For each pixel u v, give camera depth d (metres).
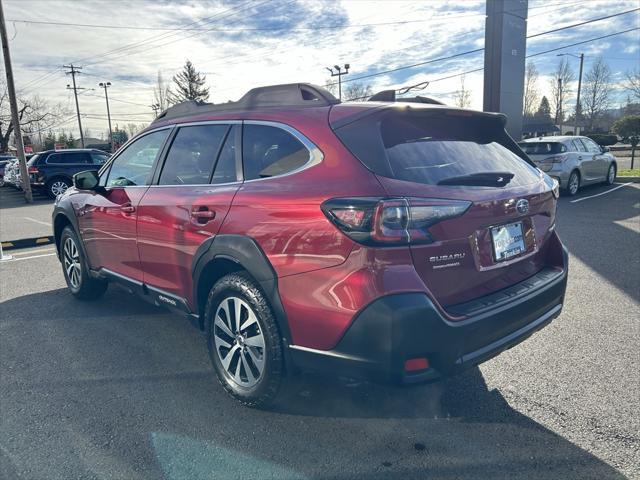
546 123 71.88
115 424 2.82
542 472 2.36
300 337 2.53
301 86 2.94
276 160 2.80
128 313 4.72
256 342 2.77
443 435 2.68
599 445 2.56
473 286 2.52
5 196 20.88
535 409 2.91
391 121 2.61
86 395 3.16
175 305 3.49
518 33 16.42
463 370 2.38
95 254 4.47
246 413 2.93
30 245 8.45
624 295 4.87
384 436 2.69
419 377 2.25
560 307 3.08
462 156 2.74
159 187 3.59
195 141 3.43
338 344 2.36
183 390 3.22
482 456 2.49
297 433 2.72
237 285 2.80
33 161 17.64
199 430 2.76
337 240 2.31
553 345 3.77
